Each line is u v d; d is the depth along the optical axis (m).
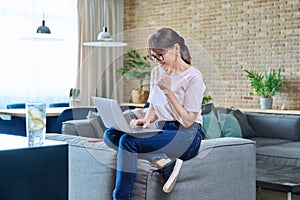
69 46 7.71
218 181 2.95
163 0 8.02
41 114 1.93
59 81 7.62
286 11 6.51
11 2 6.98
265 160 5.02
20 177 1.79
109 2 8.33
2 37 6.90
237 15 7.04
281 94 6.54
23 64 7.17
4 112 5.05
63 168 1.95
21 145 1.86
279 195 4.56
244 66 6.96
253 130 6.00
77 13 7.80
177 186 2.70
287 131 5.71
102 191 2.67
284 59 6.53
